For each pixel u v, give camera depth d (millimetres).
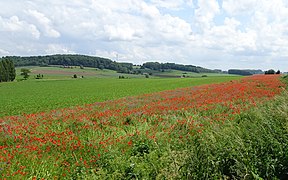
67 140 11148
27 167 8305
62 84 91438
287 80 43469
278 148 7027
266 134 7891
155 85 69375
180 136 10836
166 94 34469
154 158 8367
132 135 11484
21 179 7387
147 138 10711
